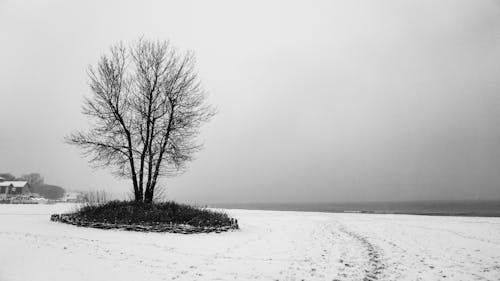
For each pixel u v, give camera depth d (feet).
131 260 39.40
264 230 75.00
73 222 70.03
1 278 30.01
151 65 87.04
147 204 75.25
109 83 85.15
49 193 409.28
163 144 83.76
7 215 93.81
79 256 39.75
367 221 102.47
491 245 55.77
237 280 32.94
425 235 68.28
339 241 60.03
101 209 73.82
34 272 32.42
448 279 34.45
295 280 33.55
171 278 32.78
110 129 83.76
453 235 68.08
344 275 35.68
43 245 45.24
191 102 88.58
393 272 37.14
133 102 85.25
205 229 64.80
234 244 53.42
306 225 88.84
